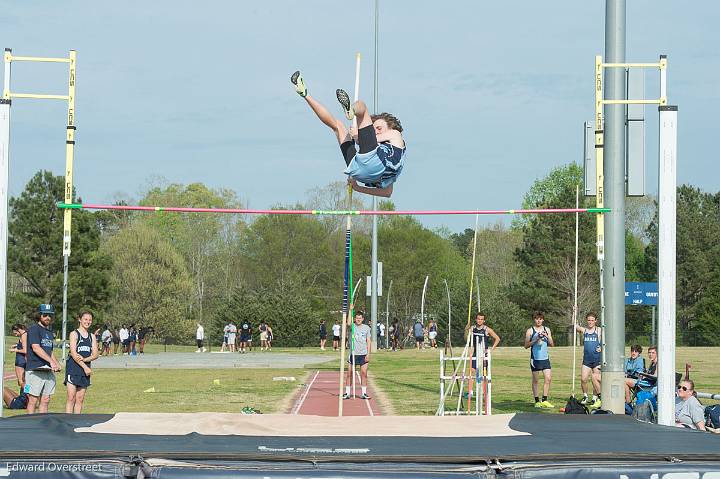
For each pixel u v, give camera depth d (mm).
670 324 16578
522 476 8305
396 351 64625
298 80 12992
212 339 86250
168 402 27203
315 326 82875
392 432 10617
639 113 20672
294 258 105500
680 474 8391
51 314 20109
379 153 12375
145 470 8203
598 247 18094
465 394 29266
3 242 16078
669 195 16734
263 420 11422
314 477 8211
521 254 93188
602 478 8336
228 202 114688
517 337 81625
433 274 102375
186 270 99812
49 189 74750
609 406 20891
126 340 68250
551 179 119125
